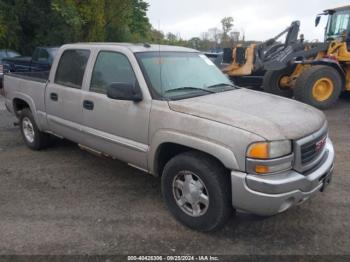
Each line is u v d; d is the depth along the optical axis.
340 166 5.18
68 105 4.71
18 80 5.81
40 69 12.70
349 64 10.02
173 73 4.09
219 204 3.23
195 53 4.77
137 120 3.79
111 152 4.27
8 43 18.47
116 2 25.41
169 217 3.77
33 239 3.36
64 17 19.23
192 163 3.33
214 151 3.12
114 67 4.18
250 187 3.00
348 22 10.34
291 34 10.73
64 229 3.54
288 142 3.05
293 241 3.36
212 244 3.31
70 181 4.68
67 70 4.84
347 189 4.42
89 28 23.33
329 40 10.98
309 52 10.34
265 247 3.27
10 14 18.02
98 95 4.25
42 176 4.84
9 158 5.54
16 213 3.84
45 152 5.81
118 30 26.89
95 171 5.02
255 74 11.94
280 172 3.04
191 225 3.50
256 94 4.25
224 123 3.14
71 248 3.23
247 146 2.97
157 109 3.61
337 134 6.95
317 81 9.32
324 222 3.68
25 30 19.66
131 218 3.75
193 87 4.08
